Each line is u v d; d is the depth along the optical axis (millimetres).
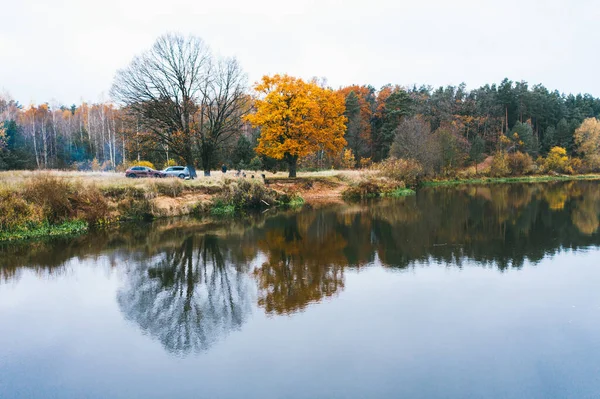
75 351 8898
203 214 28219
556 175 74000
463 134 80000
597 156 78750
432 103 83625
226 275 14195
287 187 38188
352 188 40750
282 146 38125
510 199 37344
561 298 11508
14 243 18625
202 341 9273
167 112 32219
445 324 9930
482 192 45625
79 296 12211
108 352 8844
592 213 27328
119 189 25734
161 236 20609
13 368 8203
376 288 12547
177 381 7680
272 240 19797
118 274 14336
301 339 9258
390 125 72188
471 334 9375
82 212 22234
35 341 9367
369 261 15734
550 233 20641
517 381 7504
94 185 24188
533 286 12531
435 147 58938
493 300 11406
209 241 19547
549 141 83625
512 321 10047
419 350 8688
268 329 9797
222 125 36281
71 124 72688
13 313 10961
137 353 8789
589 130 80125
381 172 47000
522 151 78188
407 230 22094
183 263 15727
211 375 7863
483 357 8359
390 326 9836
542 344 8883
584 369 7863
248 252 17422
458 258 15938
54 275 14188
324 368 8031
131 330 9906
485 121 84125
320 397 7098
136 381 7699
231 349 8867
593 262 15086
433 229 22297
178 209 27344
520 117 89312
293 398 7070
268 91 39500
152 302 11719
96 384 7609
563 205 32156
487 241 19016
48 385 7578
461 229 22156
